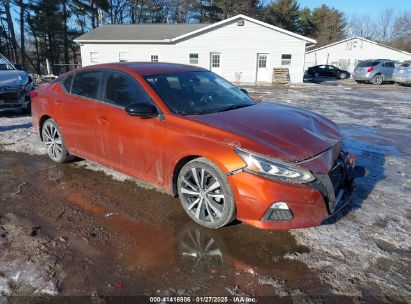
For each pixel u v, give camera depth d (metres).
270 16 48.31
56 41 41.03
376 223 3.54
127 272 2.78
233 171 3.04
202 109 3.80
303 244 3.16
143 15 46.91
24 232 3.32
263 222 3.02
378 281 2.71
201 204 3.38
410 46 57.91
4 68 9.32
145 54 25.58
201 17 47.69
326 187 3.04
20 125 7.66
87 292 2.56
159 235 3.30
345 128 8.29
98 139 4.30
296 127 3.46
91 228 3.41
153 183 3.84
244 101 4.28
